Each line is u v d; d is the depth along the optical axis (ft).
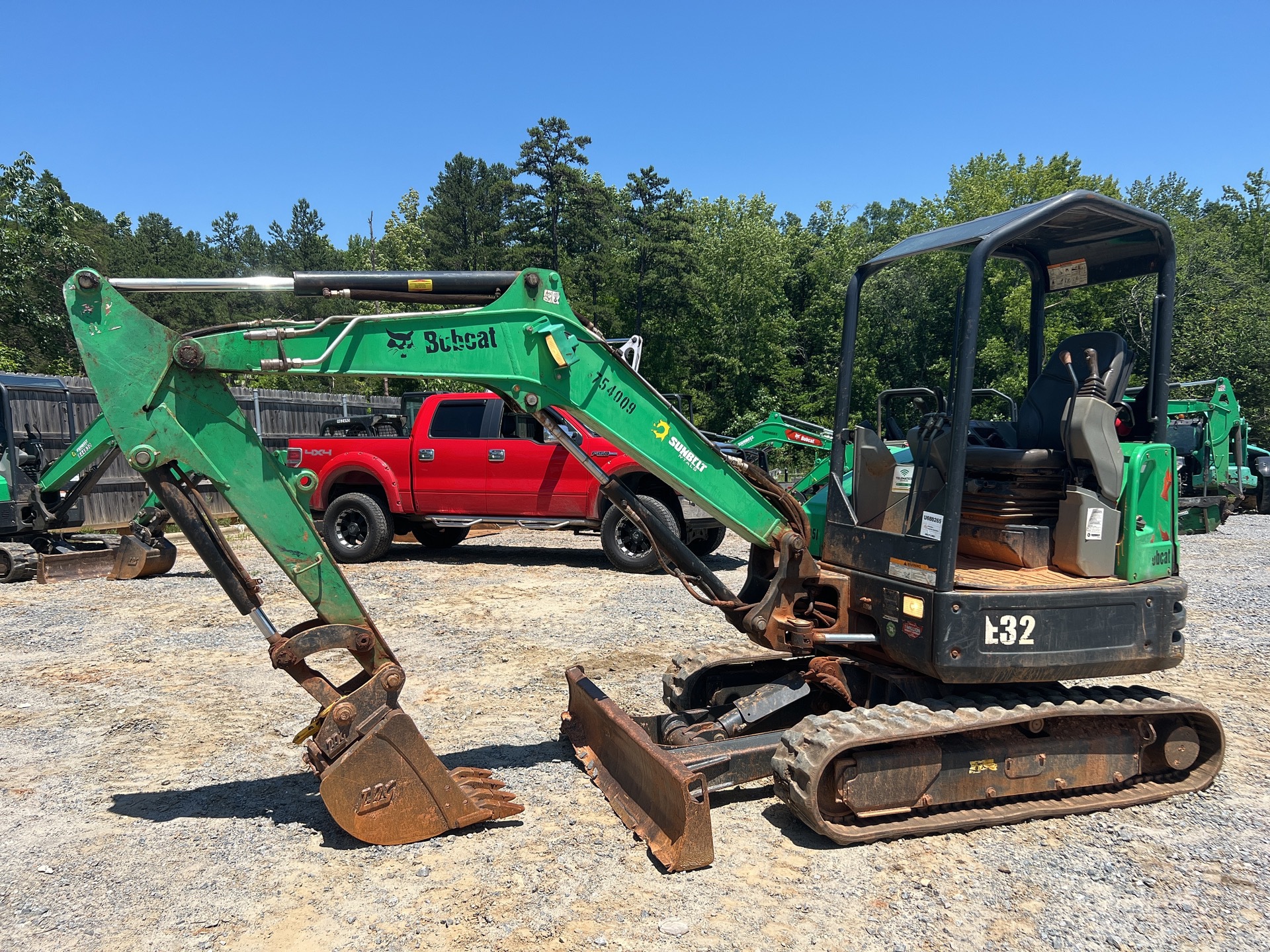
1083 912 10.57
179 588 32.24
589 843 12.42
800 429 41.01
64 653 23.09
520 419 36.11
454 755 15.98
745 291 124.16
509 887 11.13
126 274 194.49
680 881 11.33
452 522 36.99
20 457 35.91
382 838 12.20
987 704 13.16
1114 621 12.89
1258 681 20.84
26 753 16.03
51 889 11.14
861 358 22.52
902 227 130.52
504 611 28.30
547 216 128.98
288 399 58.54
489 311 12.17
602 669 21.57
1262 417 76.33
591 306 123.34
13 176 83.51
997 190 110.32
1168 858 12.00
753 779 13.48
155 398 11.37
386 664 12.46
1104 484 13.01
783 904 10.75
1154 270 14.08
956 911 10.59
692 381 129.49
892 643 13.25
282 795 14.19
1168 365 13.71
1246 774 15.16
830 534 15.03
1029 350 16.39
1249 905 10.77
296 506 11.93
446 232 187.52
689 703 16.70
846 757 12.11
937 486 12.96
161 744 16.51
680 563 14.34
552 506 35.58
